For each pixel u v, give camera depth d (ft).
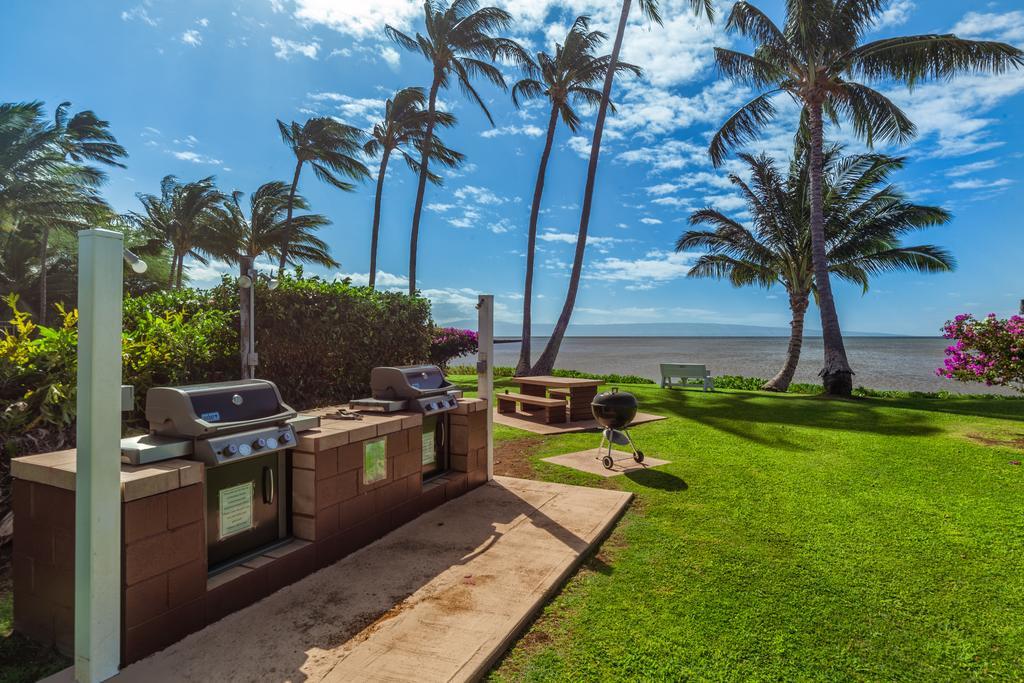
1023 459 21.54
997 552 12.87
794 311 62.18
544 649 8.99
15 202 87.04
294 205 103.71
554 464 21.86
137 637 8.27
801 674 8.29
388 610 9.98
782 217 60.85
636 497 17.47
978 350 27.58
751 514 15.64
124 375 15.44
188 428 9.46
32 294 99.45
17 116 89.10
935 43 43.32
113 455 7.87
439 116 77.30
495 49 65.92
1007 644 9.14
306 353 22.76
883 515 15.44
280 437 10.78
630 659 8.64
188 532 9.04
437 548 12.94
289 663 8.29
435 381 17.26
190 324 18.39
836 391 46.34
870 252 57.36
